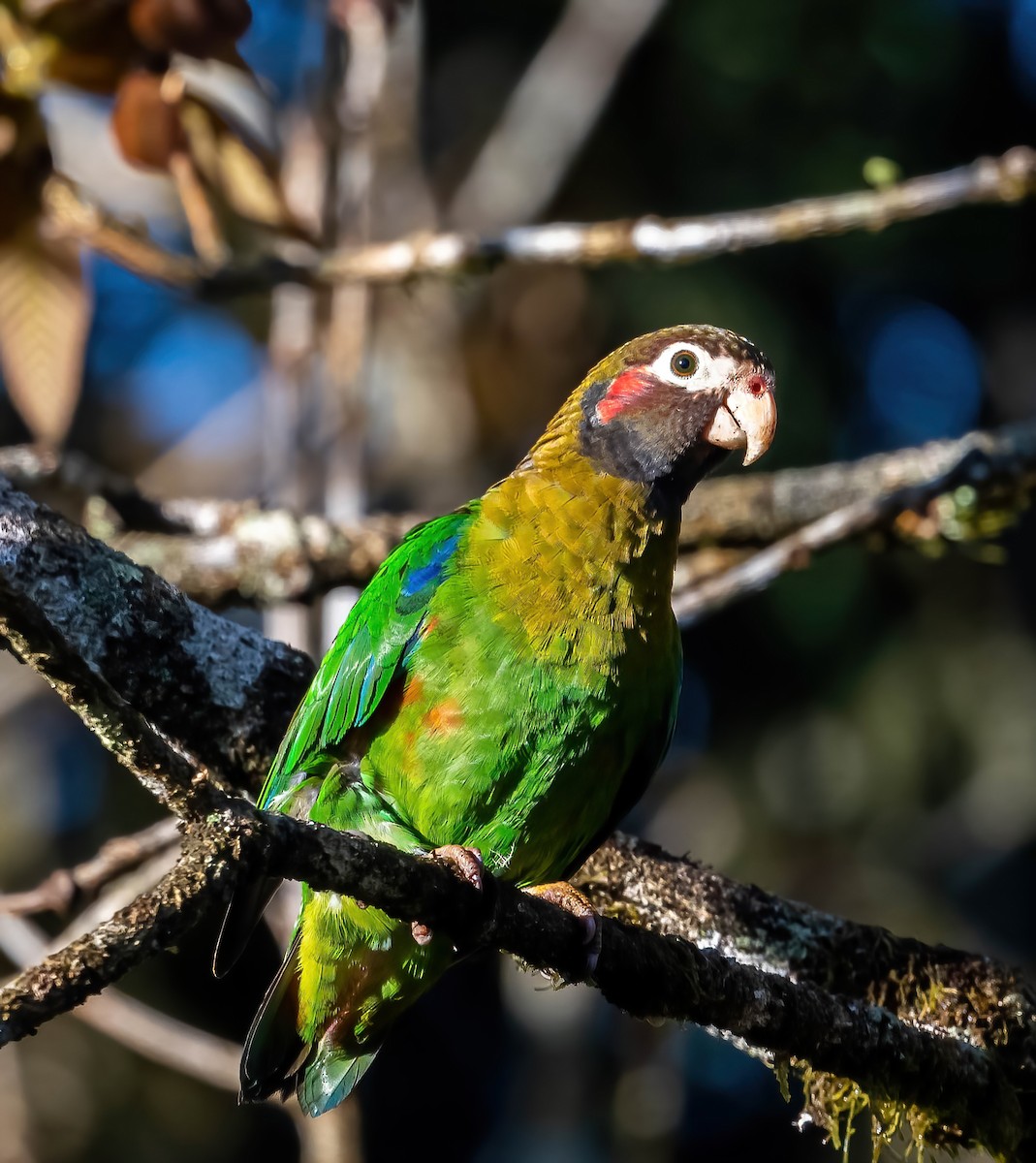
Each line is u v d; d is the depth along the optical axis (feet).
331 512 35.94
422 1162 60.23
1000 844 54.39
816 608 54.70
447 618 25.02
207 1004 53.21
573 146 50.80
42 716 56.44
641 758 27.37
